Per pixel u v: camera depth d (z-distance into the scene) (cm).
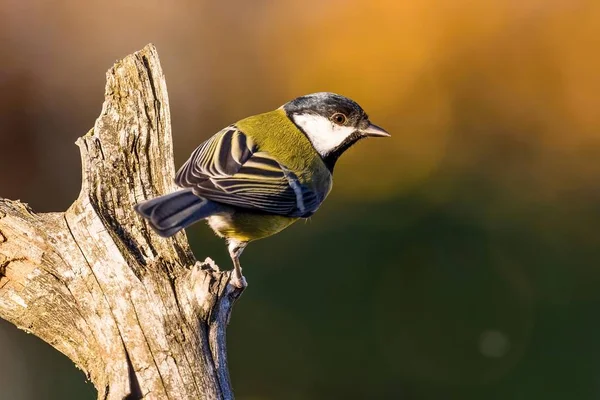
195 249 1273
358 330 1181
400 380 1133
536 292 1206
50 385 1113
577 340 1155
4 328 1128
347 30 1574
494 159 1480
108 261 581
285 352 1162
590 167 1441
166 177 662
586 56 1480
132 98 679
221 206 649
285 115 787
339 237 1302
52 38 1448
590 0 1473
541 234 1295
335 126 793
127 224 615
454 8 1525
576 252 1262
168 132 677
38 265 586
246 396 1147
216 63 1595
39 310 587
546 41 1500
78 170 1369
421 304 1206
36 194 1339
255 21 1616
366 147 1489
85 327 576
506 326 1173
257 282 1236
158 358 555
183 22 1595
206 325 571
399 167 1462
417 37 1544
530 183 1413
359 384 1135
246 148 718
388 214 1349
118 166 649
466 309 1195
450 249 1277
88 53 1470
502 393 1110
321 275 1253
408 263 1259
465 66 1529
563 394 1110
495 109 1520
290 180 729
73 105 1408
